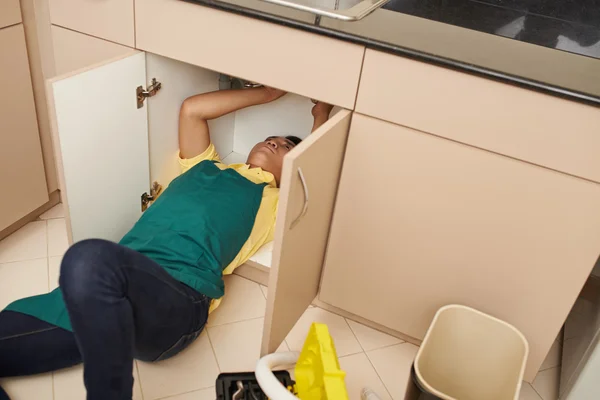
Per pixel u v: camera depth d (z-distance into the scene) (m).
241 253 1.47
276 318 1.21
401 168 1.23
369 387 1.35
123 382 0.98
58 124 1.21
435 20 1.33
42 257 1.60
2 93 1.45
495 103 1.08
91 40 1.41
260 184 1.58
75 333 0.92
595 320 1.28
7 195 1.57
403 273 1.37
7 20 1.39
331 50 1.17
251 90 1.64
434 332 1.25
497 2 1.48
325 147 1.13
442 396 1.05
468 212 1.22
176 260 1.27
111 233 1.55
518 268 1.23
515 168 1.13
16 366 1.19
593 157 1.06
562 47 1.28
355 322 1.57
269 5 1.24
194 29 1.28
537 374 1.47
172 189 1.44
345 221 1.36
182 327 1.18
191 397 1.27
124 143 1.45
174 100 1.60
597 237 1.13
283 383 1.25
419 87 1.12
